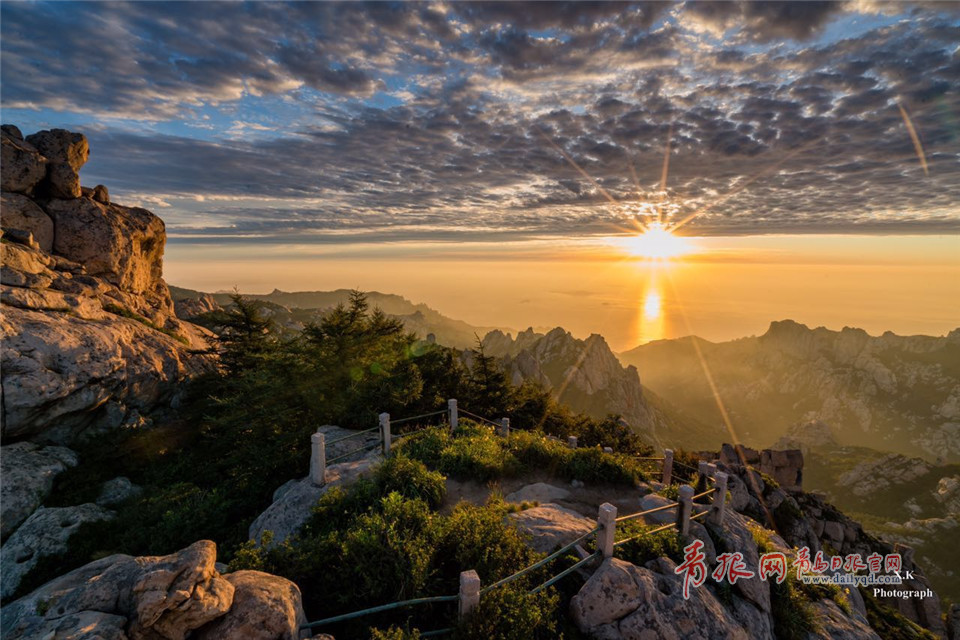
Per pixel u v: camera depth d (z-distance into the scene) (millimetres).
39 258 29922
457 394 27453
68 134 35156
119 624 5238
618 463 14680
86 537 15406
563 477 14422
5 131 32344
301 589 7688
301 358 21844
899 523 96562
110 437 23328
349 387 20516
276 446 17438
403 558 7859
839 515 30766
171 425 26531
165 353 29844
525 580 8031
